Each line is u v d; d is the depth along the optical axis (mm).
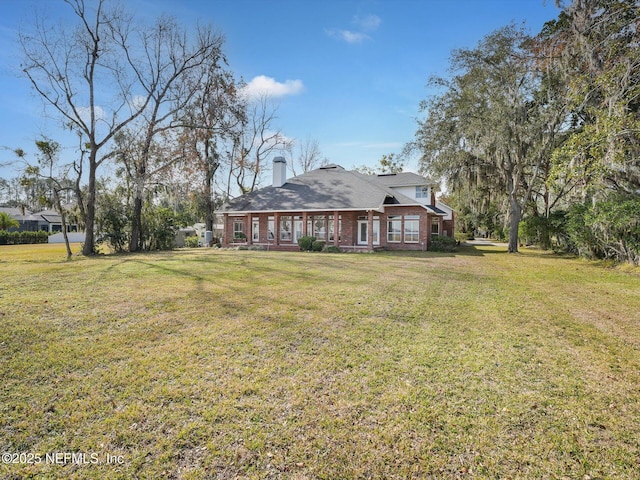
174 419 2822
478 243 31969
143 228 20406
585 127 10875
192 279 9125
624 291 8266
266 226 23109
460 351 4336
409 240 21750
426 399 3168
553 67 15805
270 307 6305
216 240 25188
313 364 3900
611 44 11844
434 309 6324
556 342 4703
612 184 13453
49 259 14914
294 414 2908
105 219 18656
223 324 5297
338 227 20469
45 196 15828
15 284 8281
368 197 20250
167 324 5273
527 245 24781
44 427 2711
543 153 17594
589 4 12727
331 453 2436
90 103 17062
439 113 19000
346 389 3336
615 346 4574
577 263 13992
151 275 9758
